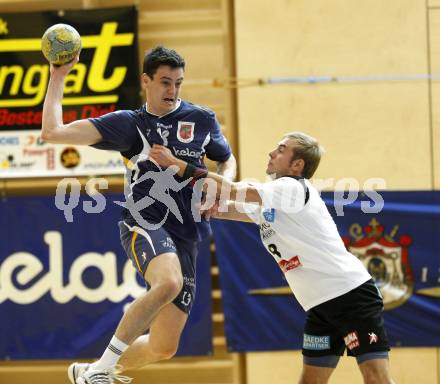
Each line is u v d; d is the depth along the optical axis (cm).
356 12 1664
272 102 1661
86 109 1691
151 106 1023
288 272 1120
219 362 1664
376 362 1064
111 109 1691
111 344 950
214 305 1692
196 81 1705
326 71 1661
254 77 1666
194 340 1623
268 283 1619
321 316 1127
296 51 1666
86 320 1639
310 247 1099
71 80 1691
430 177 1650
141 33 1723
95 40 1698
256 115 1659
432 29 1661
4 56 1700
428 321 1608
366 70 1661
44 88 1700
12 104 1698
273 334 1617
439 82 1655
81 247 1645
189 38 1717
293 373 1627
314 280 1098
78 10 1698
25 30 1702
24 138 1698
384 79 1653
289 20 1667
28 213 1650
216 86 1681
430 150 1652
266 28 1669
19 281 1648
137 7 1702
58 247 1647
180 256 1048
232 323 1623
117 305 1638
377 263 1619
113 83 1694
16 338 1644
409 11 1661
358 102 1659
